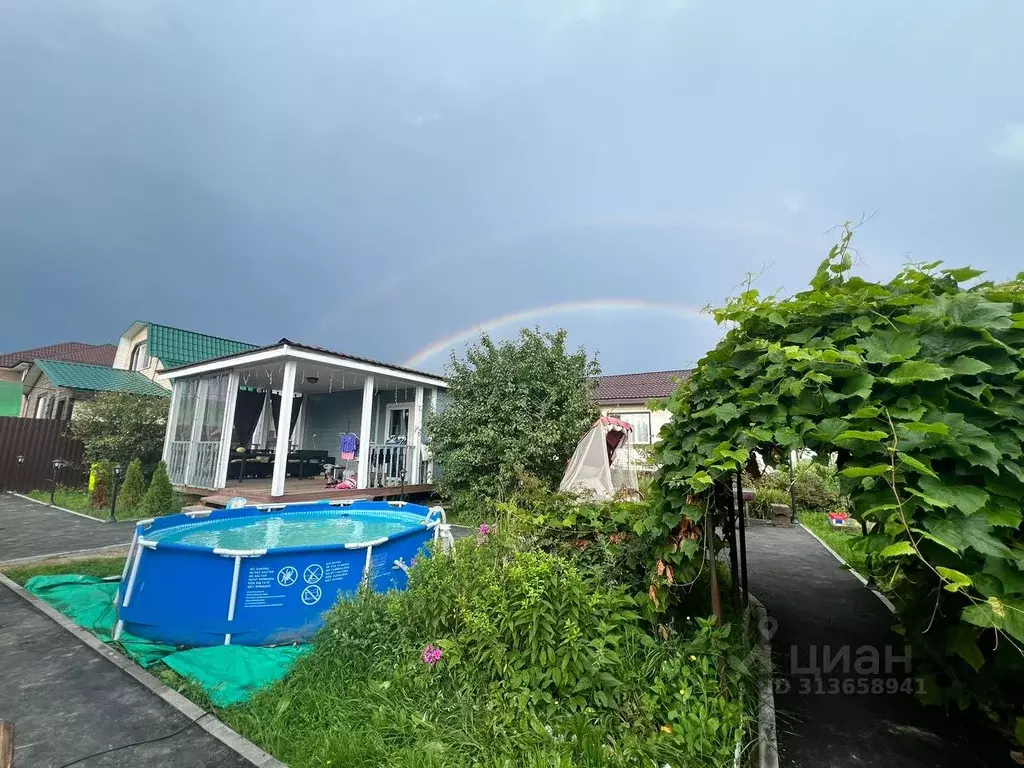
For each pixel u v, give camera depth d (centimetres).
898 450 197
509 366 1067
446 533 579
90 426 1309
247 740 264
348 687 302
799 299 271
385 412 1428
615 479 885
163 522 613
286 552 417
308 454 1307
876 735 294
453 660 291
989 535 181
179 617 393
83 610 442
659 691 266
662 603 308
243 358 1025
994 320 208
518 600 299
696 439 285
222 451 1030
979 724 305
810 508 1257
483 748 238
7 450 1320
